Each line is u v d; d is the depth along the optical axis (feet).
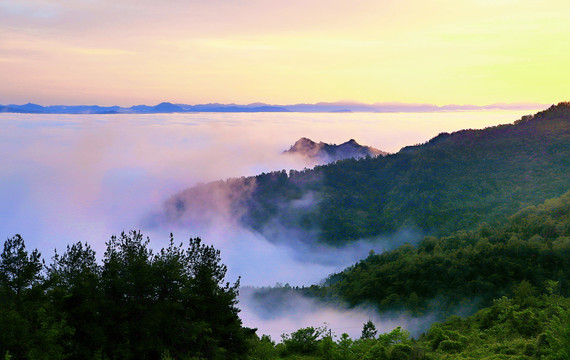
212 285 75.56
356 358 82.43
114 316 65.87
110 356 63.62
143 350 66.23
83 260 69.46
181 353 70.28
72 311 62.49
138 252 72.90
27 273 60.64
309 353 88.63
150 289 69.77
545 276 288.30
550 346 68.08
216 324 75.97
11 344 53.62
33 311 58.34
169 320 69.00
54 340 57.36
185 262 76.84
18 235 62.03
